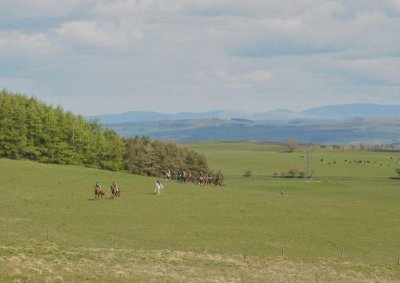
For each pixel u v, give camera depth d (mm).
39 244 53844
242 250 63031
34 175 106688
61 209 81375
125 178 112625
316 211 91062
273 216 84688
